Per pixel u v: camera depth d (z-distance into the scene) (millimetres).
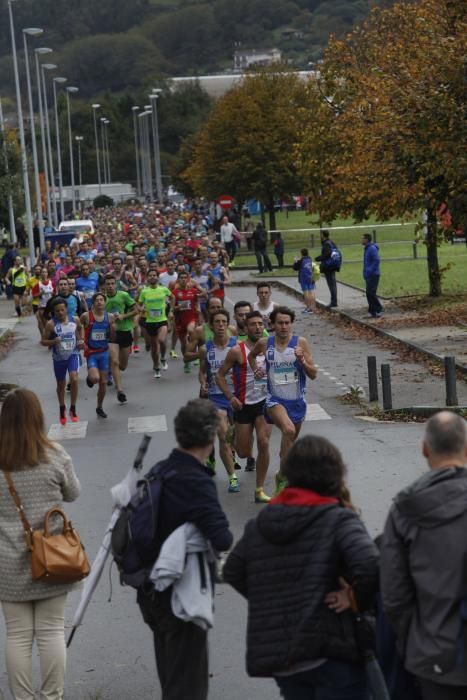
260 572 7699
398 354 36656
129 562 8945
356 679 7645
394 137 39375
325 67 53875
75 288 42688
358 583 7441
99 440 25516
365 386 30891
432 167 37094
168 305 37094
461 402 26938
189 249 56688
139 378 34875
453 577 7164
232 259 84125
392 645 7766
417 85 37938
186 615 8664
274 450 23016
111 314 30328
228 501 18891
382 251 82688
